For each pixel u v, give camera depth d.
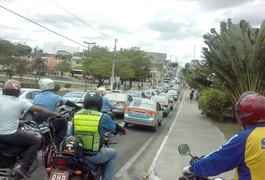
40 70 89.31
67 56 154.12
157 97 31.20
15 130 6.14
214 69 22.84
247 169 2.87
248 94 3.11
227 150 2.91
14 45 71.19
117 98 24.22
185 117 30.58
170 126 23.19
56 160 5.05
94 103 5.63
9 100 6.17
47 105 8.00
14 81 6.33
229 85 22.64
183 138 16.58
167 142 14.93
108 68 75.31
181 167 10.02
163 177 8.80
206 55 25.47
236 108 3.14
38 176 7.89
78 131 5.42
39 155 9.24
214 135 18.62
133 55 89.94
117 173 9.17
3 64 70.44
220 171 2.97
